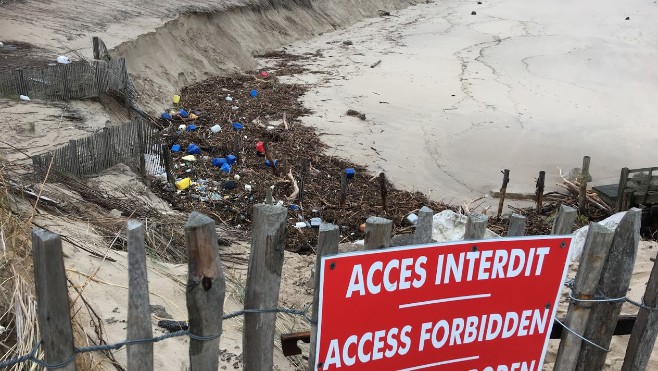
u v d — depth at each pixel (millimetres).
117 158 10977
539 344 3578
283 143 16766
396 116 20469
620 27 36875
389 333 3240
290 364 5320
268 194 10219
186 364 4738
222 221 11047
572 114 21266
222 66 24625
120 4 22969
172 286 6176
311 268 8328
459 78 25797
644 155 17797
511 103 22391
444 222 7867
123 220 7727
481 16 41438
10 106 12789
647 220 12914
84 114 13344
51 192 7777
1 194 5695
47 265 2615
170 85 20359
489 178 15984
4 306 4141
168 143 15312
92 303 5070
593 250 3566
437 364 3422
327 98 22031
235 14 28297
